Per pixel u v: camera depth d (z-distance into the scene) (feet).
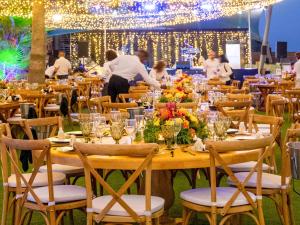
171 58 89.61
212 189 12.22
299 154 9.76
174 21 87.56
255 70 67.15
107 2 73.82
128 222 11.75
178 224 15.25
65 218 16.76
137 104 25.40
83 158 11.64
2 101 29.32
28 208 13.03
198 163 12.17
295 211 17.01
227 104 22.27
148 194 11.65
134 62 32.45
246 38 88.74
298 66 44.19
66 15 81.82
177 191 19.71
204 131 14.24
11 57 70.33
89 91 48.16
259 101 49.21
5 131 14.90
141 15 83.20
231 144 11.83
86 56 73.67
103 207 11.98
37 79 41.06
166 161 11.96
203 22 92.38
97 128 14.49
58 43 91.86
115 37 90.17
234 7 74.13
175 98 22.41
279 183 13.93
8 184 14.25
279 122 16.11
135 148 11.31
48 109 35.73
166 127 13.15
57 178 14.64
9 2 66.80
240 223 14.87
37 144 12.30
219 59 48.44
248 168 15.31
